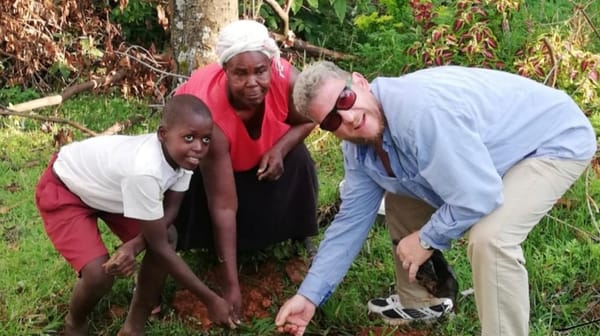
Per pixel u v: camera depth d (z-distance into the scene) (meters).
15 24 5.29
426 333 3.20
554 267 3.47
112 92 5.68
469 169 2.47
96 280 2.91
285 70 3.09
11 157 4.70
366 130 2.56
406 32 5.47
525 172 2.65
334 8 5.83
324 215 3.92
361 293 3.42
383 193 2.91
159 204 2.76
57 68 5.67
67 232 2.93
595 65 4.38
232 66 2.86
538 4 5.26
